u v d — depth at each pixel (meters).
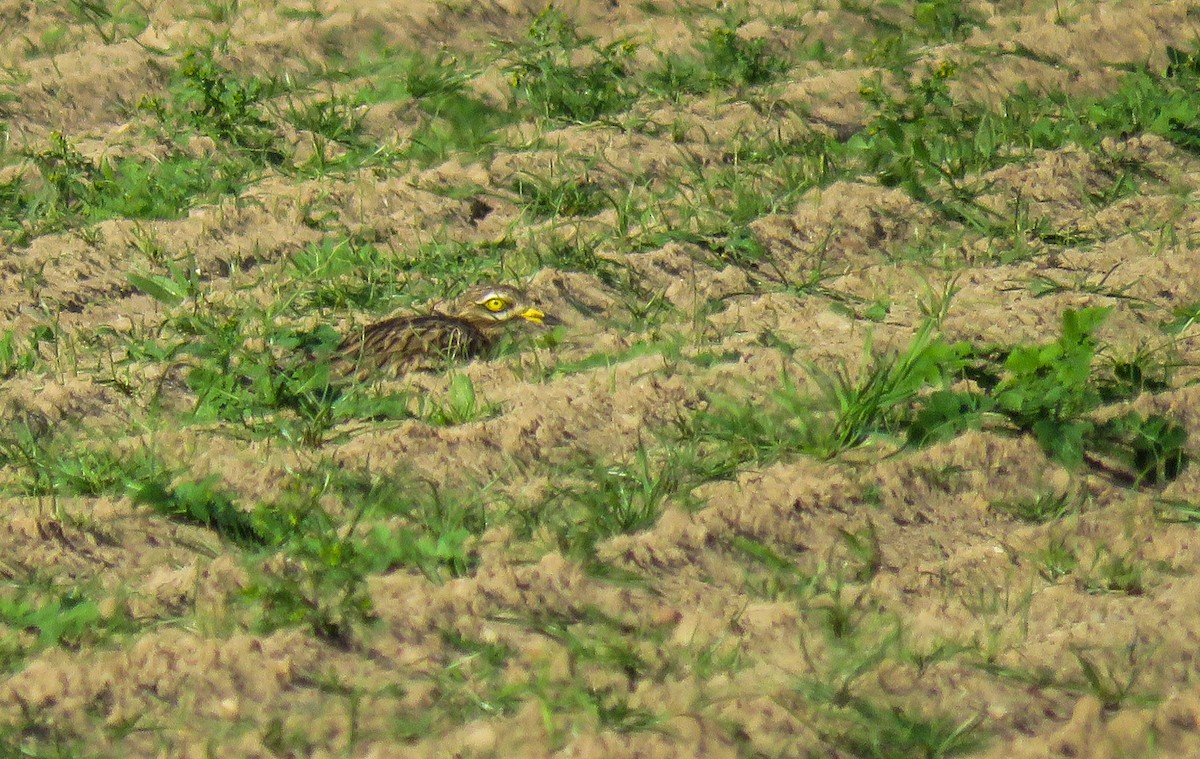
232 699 11.54
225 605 12.45
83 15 26.11
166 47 25.03
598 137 22.27
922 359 15.22
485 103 23.55
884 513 13.73
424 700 11.52
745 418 14.98
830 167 21.39
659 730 11.16
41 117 23.09
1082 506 13.72
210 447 14.90
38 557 13.10
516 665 11.88
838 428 14.69
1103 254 18.92
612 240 19.73
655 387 15.83
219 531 13.49
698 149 22.09
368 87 23.80
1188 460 14.40
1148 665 11.80
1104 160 21.42
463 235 20.31
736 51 24.56
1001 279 18.34
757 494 13.86
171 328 17.80
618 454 14.83
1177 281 18.14
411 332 17.28
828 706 11.43
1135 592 12.62
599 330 17.95
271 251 19.70
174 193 20.81
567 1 26.33
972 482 14.10
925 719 11.33
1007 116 22.70
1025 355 15.20
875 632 12.17
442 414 15.60
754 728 11.22
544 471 14.55
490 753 11.05
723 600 12.65
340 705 11.48
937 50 24.88
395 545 13.10
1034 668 11.79
